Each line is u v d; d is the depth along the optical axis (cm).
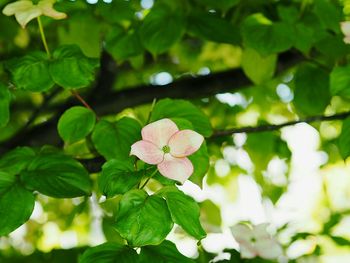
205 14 134
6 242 191
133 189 91
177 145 94
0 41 167
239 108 196
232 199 195
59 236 202
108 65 160
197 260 122
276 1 150
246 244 117
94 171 120
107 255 93
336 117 124
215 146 176
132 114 163
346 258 149
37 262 152
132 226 90
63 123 107
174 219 90
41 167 101
